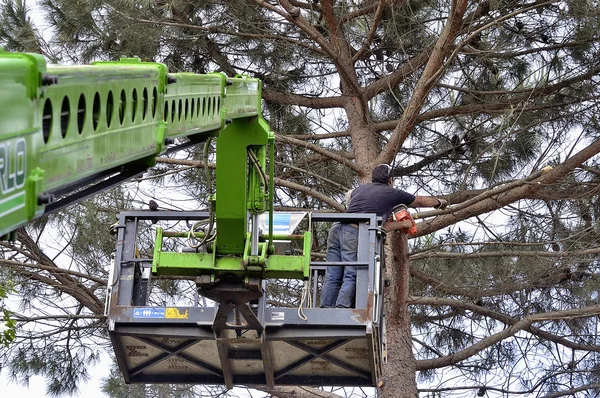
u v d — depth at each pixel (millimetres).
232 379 8297
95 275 11914
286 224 7461
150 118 4938
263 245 6828
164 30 12125
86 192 4684
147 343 7785
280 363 8094
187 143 6094
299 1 13250
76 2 11938
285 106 13320
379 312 7492
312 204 12883
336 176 12859
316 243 11750
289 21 11539
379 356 7859
